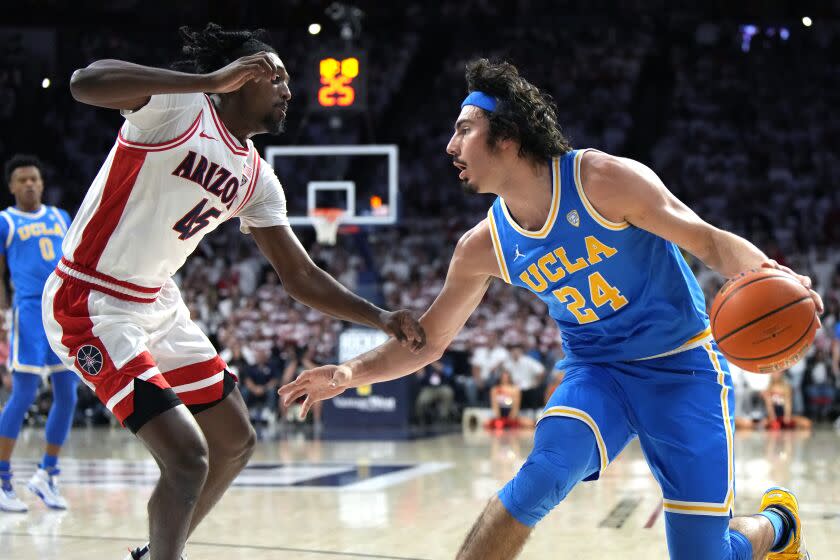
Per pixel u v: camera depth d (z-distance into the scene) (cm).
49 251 529
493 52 1983
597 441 268
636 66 1941
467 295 303
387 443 985
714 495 267
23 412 520
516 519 256
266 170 313
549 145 265
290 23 1866
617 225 263
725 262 258
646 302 274
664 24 1955
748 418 1231
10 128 1748
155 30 1817
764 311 243
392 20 1978
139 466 745
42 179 540
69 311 283
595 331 283
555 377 1262
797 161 1778
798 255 1509
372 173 1675
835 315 1327
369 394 1219
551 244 271
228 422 308
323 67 1129
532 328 1346
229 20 1848
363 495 574
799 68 1891
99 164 1752
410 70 1988
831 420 1295
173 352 300
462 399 1334
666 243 276
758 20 1898
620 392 278
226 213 300
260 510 512
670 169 1814
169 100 273
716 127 1859
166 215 281
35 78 1767
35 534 436
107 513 500
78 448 923
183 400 302
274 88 288
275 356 1301
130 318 285
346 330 1157
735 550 280
